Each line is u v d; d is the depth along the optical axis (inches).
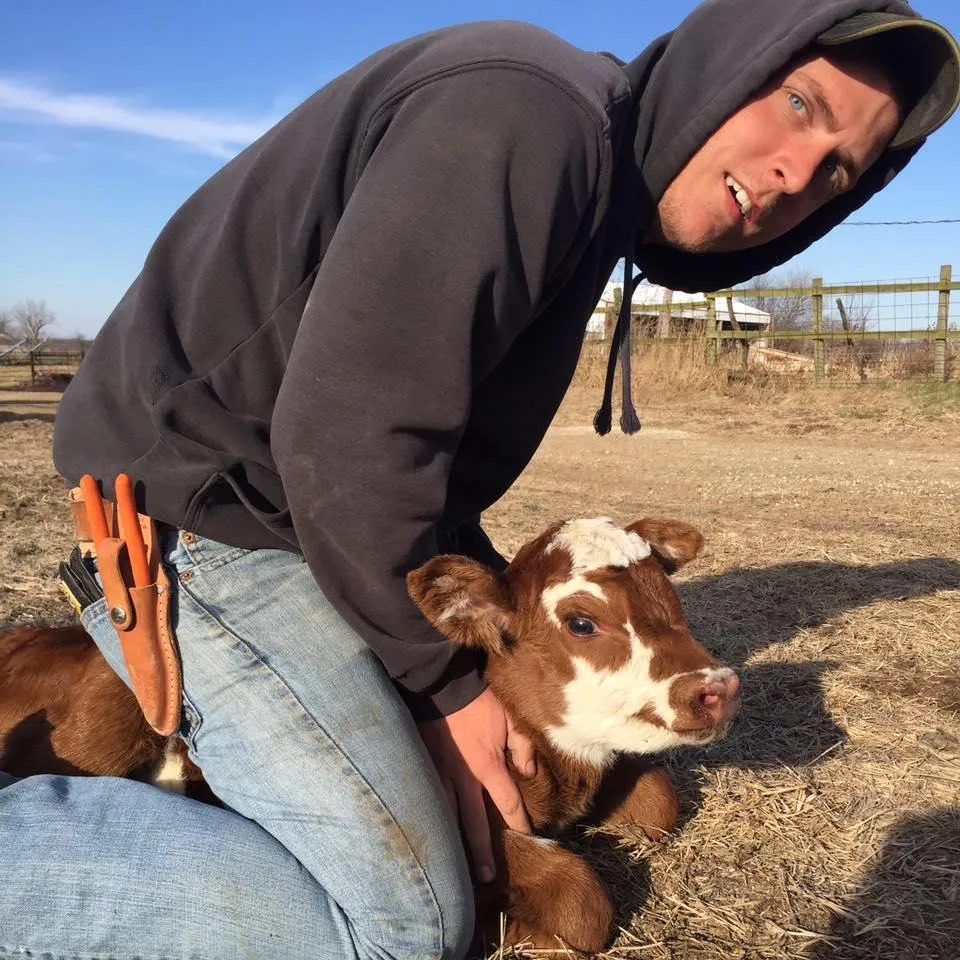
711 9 39.4
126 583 37.9
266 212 37.5
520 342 40.3
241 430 37.4
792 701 63.5
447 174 33.1
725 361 303.4
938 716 60.8
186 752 44.1
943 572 91.4
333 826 35.1
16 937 33.1
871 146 42.1
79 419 40.3
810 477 154.1
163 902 33.4
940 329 258.4
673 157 39.6
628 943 40.9
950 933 41.1
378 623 36.9
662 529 50.8
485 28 35.5
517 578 46.4
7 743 44.9
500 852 42.1
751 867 46.2
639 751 44.8
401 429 34.3
